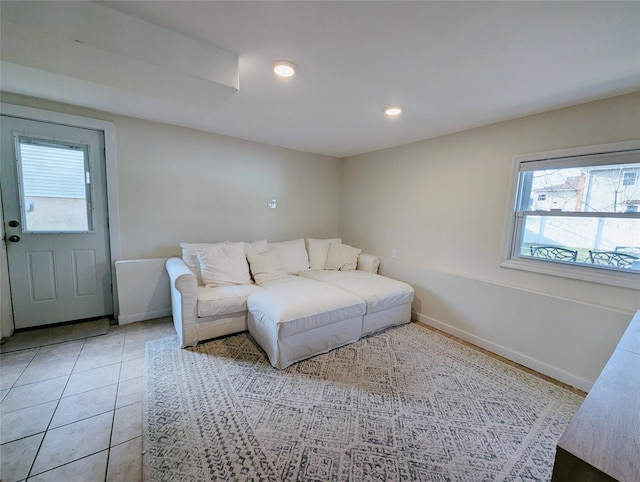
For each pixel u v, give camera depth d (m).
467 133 2.74
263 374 2.04
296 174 3.94
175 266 2.57
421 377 2.06
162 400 1.73
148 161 2.87
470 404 1.78
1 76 1.93
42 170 2.47
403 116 2.43
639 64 1.51
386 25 1.26
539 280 2.29
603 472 0.56
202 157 3.17
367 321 2.66
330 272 3.46
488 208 2.60
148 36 1.30
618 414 0.74
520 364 2.29
